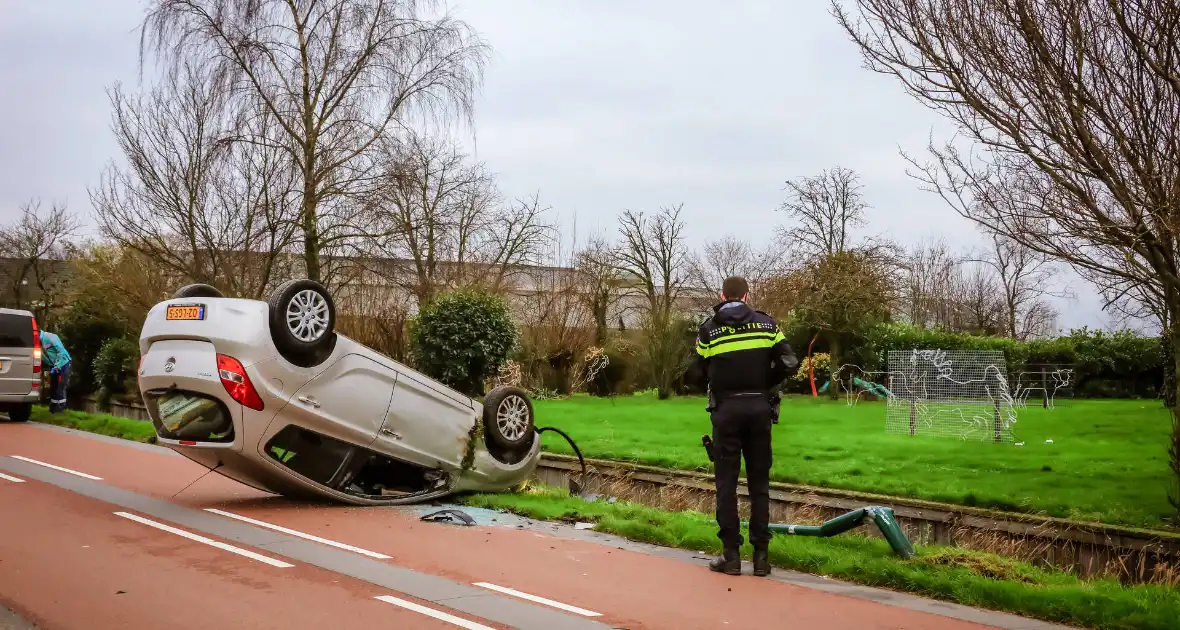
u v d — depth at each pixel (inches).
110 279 870.4
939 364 698.2
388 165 617.0
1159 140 262.4
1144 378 1169.4
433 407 376.5
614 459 498.3
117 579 229.9
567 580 243.6
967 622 212.4
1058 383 1113.4
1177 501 312.7
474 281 1069.1
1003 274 1822.1
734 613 214.7
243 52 601.0
